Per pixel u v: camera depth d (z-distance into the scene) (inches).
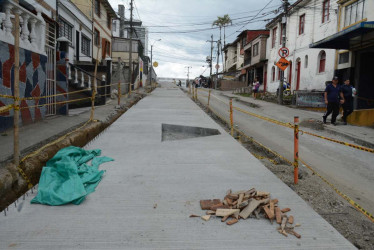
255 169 196.1
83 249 103.3
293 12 895.1
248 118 511.2
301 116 542.6
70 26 716.7
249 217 128.7
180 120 405.4
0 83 246.1
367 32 475.8
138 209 134.6
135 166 198.8
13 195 155.8
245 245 107.4
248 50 1473.9
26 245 104.8
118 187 160.9
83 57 820.6
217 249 104.7
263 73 1232.8
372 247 122.7
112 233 113.7
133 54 1373.0
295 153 186.5
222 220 123.6
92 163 196.7
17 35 161.9
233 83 1577.3
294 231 117.5
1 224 119.0
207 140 285.7
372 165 254.2
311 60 784.3
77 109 457.4
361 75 584.7
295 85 893.2
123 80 928.3
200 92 1253.7
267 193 146.1
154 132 317.1
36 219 123.4
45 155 200.7
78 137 266.5
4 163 174.1
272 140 344.5
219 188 161.6
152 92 1083.9
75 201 139.2
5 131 255.8
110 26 1154.7
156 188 160.2
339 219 146.6
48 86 345.4
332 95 442.3
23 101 283.9
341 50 633.0
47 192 141.6
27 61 290.2
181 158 220.1
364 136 364.8
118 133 309.4
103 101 547.8
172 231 116.0
